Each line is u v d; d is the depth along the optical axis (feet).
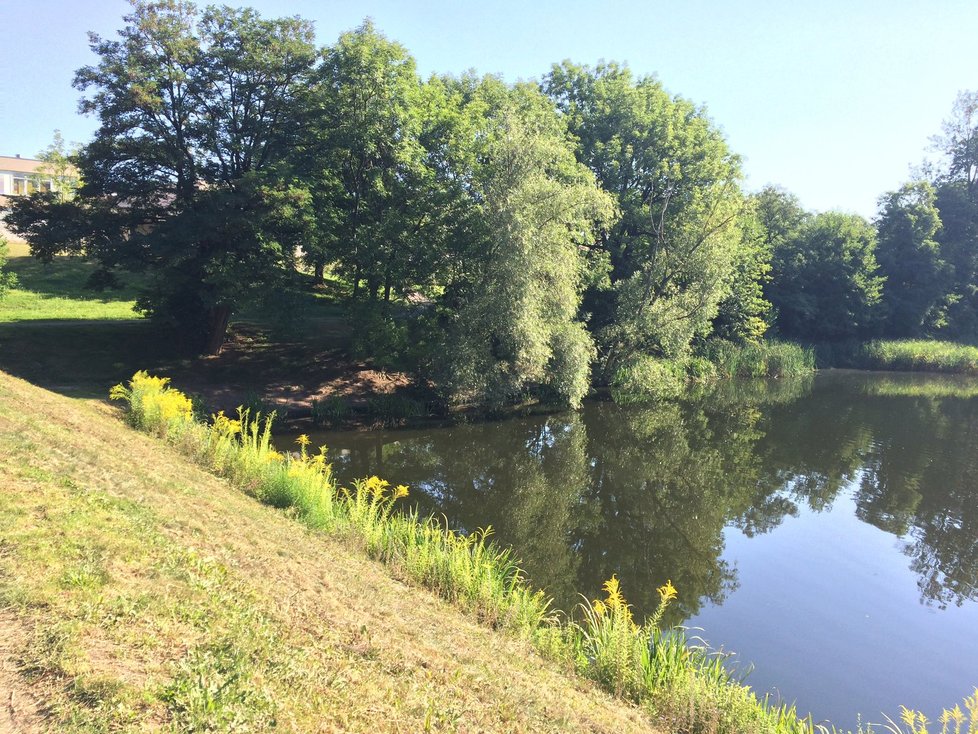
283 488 33.35
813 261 168.25
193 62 69.62
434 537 32.99
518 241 72.59
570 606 34.58
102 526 18.94
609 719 18.84
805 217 190.49
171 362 76.89
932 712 27.40
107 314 92.32
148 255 69.21
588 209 78.95
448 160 81.00
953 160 201.26
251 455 36.55
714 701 20.88
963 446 76.74
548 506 52.65
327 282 109.81
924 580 40.68
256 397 71.36
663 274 98.68
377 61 76.18
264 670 14.56
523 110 93.35
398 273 77.36
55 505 19.31
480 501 52.85
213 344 81.10
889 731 25.89
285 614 17.80
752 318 137.59
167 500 24.27
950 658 31.65
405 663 17.38
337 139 75.56
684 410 97.14
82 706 11.58
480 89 96.78
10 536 16.55
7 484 19.94
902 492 58.44
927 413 98.84
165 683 12.92
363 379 83.51
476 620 25.12
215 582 18.15
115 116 67.05
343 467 58.54
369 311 79.56
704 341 131.95
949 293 180.24
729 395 112.78
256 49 71.67
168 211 72.33
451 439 72.38
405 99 76.43
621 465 66.28
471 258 80.23
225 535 22.62
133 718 11.66
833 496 57.21
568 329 79.66
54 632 13.33
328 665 15.85
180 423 42.32
